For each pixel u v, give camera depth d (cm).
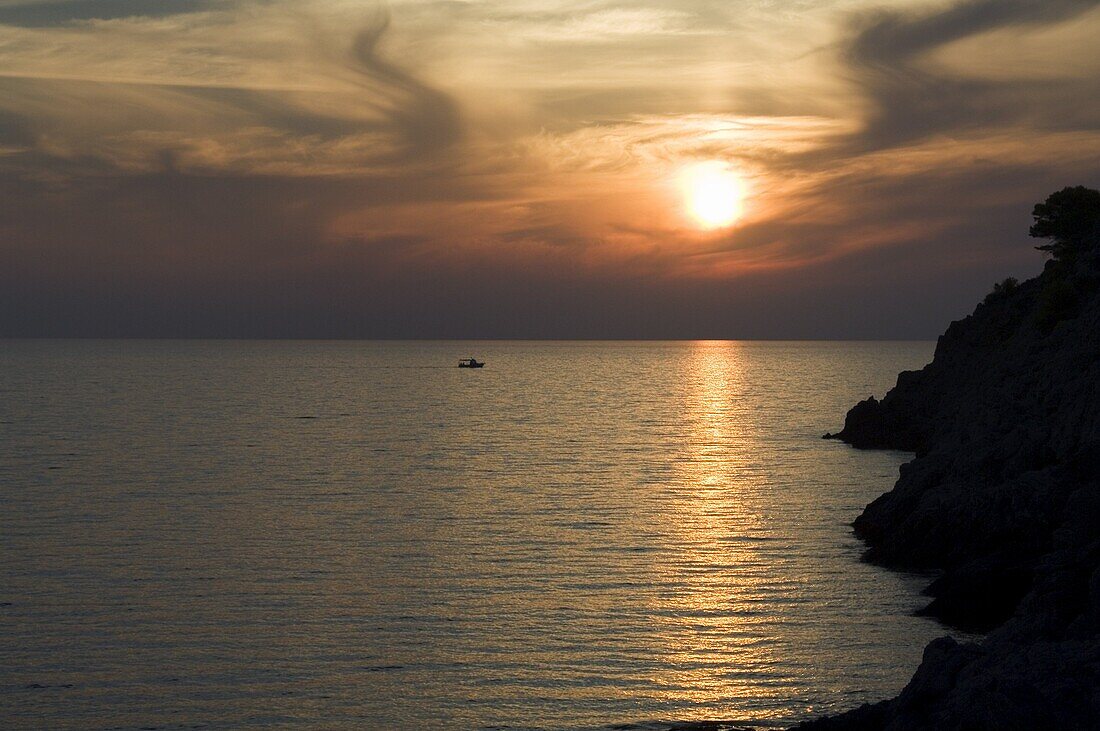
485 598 4984
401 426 15825
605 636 4372
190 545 6234
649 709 3569
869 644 4219
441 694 3716
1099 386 5578
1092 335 6166
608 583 5281
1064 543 4291
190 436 13800
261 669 3959
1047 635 3316
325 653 4150
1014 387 6475
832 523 7012
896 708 2820
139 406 19425
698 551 6072
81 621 4544
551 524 7044
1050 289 8338
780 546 6197
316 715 3534
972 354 11431
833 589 5100
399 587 5191
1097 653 2852
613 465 10750
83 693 3709
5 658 4053
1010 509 5222
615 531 6762
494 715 3528
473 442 13350
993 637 3438
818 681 3812
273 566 5659
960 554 5362
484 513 7544
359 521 7175
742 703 3616
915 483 6238
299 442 13188
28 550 6022
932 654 2978
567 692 3734
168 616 4641
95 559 5797
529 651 4181
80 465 10412
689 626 4503
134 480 9319
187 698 3669
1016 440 5834
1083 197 10000
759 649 4184
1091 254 8012
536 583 5288
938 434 8512
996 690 2578
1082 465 5144
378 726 3444
